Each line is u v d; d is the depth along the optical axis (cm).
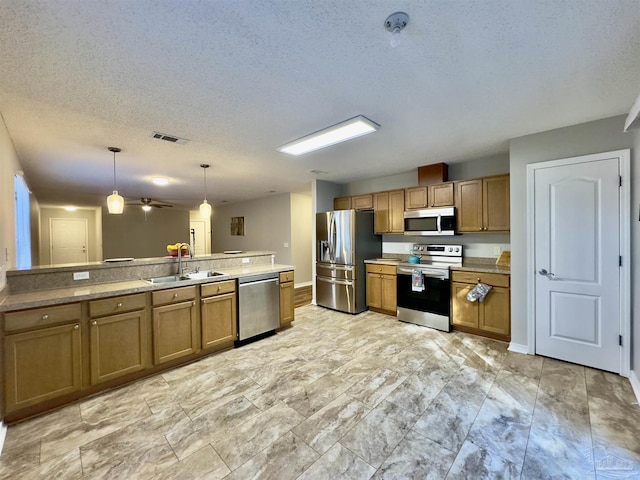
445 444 179
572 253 278
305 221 727
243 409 217
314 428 195
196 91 200
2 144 229
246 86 195
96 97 204
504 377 257
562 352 286
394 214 461
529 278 301
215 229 925
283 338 362
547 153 288
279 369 280
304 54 162
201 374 272
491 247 398
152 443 182
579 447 174
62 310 222
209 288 312
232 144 310
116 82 186
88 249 920
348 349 326
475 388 240
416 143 321
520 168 303
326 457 170
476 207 376
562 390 234
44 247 855
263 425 199
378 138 302
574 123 268
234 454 173
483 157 382
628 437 181
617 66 177
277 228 718
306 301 561
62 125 250
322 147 323
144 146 311
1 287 218
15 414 204
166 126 258
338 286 482
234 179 505
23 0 119
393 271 443
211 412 213
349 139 299
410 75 185
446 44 155
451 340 348
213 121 249
